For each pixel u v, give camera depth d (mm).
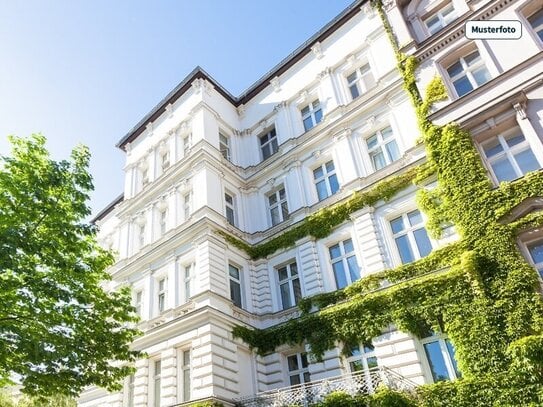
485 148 16125
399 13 21016
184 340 17391
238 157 25438
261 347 18031
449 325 13555
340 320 16062
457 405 12227
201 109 24766
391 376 12688
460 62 18266
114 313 14766
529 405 11188
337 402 12578
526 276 12750
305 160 22141
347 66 23094
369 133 20453
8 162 13773
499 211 14094
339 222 18828
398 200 17516
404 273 15797
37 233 13227
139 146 28812
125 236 25844
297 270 19594
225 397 15617
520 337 12109
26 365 12297
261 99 26859
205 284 18312
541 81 15000
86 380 13164
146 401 17797
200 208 20734
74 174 14938
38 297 12539
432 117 17422
